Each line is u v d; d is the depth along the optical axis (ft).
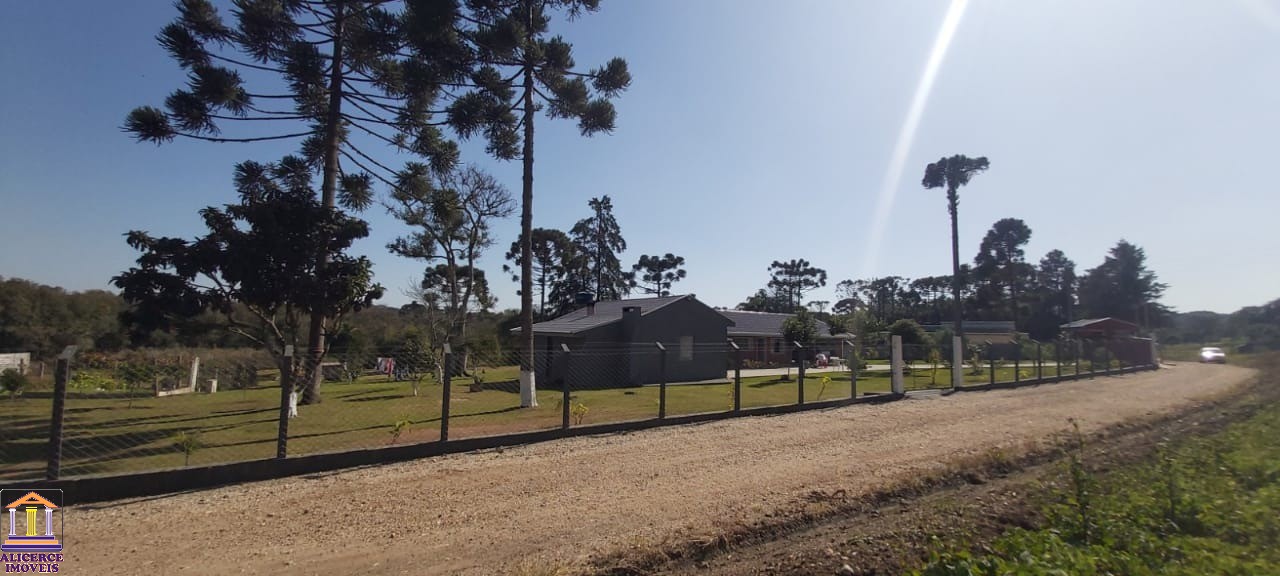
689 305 76.48
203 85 43.50
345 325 72.33
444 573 13.17
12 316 104.94
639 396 52.70
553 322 87.92
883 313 255.09
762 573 13.35
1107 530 14.26
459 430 30.91
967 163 104.22
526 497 18.98
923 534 15.39
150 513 17.38
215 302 34.94
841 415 38.04
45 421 37.06
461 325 97.55
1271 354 121.29
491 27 46.88
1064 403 45.88
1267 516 15.14
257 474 21.25
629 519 16.78
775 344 111.34
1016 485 20.97
